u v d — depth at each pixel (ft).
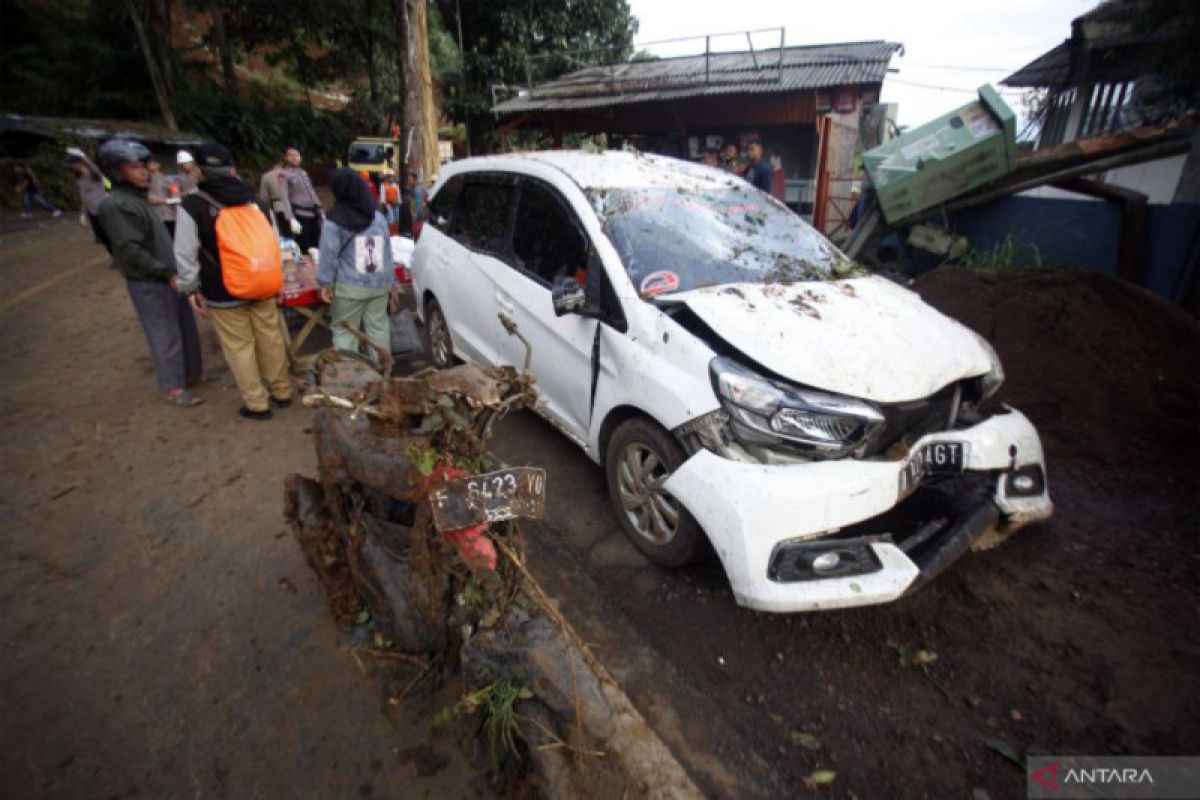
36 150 52.90
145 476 12.44
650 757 6.39
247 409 14.87
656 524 9.86
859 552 8.04
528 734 6.03
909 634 8.82
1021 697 7.86
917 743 7.27
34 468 12.67
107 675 7.91
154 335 14.83
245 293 13.29
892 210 24.14
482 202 14.71
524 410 15.74
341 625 8.53
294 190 23.97
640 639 8.68
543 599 6.73
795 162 42.80
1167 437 13.83
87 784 6.56
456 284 15.03
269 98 89.56
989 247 24.61
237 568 9.87
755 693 7.90
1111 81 35.17
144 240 14.23
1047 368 15.66
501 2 69.56
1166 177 28.89
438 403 5.98
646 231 11.09
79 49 69.92
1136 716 7.58
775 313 9.36
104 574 9.71
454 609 7.06
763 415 8.15
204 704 7.52
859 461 8.17
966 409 9.84
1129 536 10.95
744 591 7.89
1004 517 9.44
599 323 10.49
